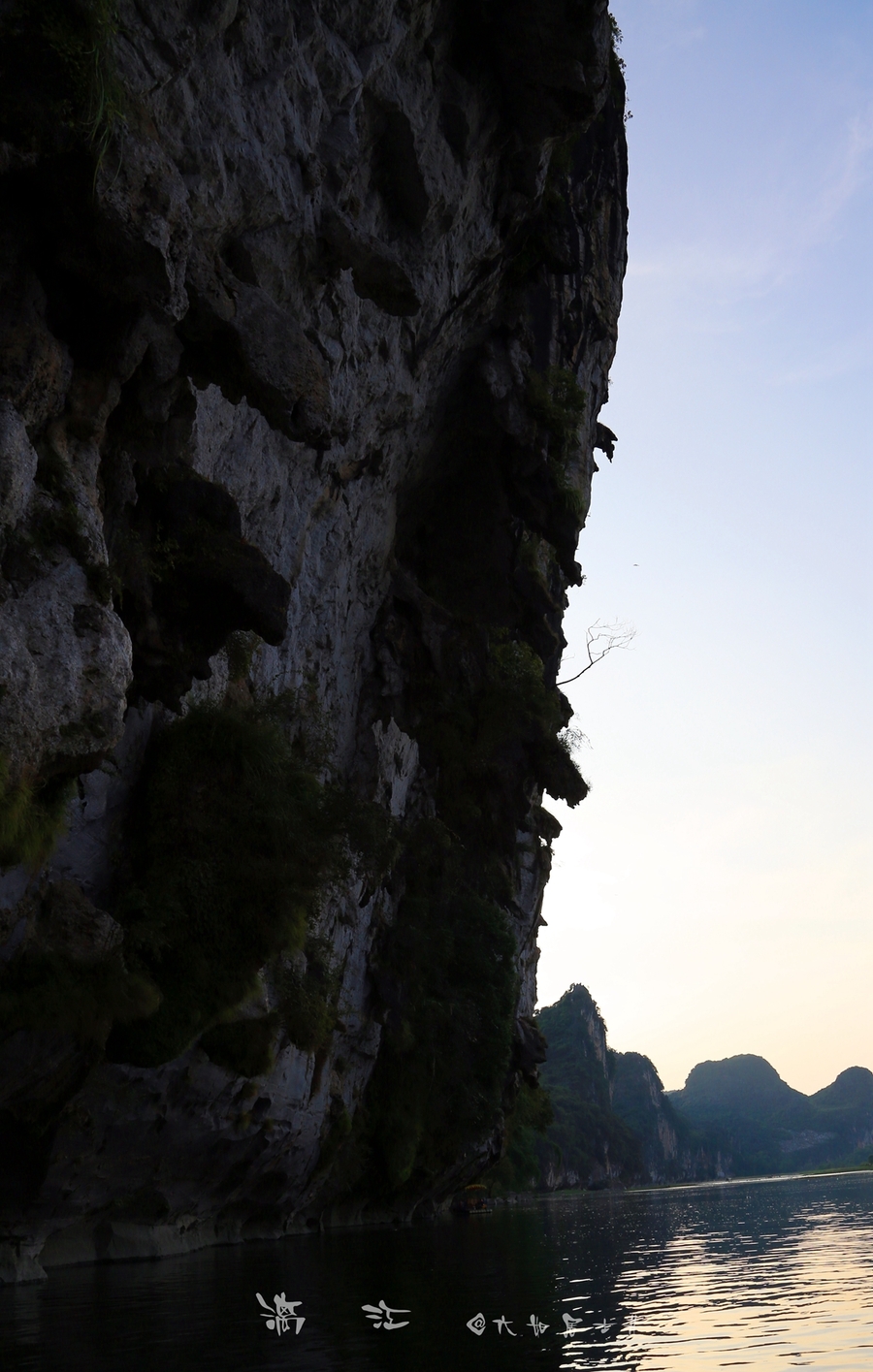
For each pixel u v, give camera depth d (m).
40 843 15.59
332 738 32.00
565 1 28.02
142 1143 22.73
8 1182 19.27
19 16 13.06
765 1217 49.91
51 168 13.63
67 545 14.95
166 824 21.72
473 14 28.41
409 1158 41.22
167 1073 22.16
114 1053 19.97
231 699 26.67
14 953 17.06
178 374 17.27
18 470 14.03
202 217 21.58
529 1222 50.44
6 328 14.19
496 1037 44.97
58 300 14.88
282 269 24.42
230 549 19.02
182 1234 27.05
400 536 42.12
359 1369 10.62
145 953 20.81
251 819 22.53
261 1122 28.17
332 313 27.34
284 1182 32.66
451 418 38.66
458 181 29.89
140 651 18.27
